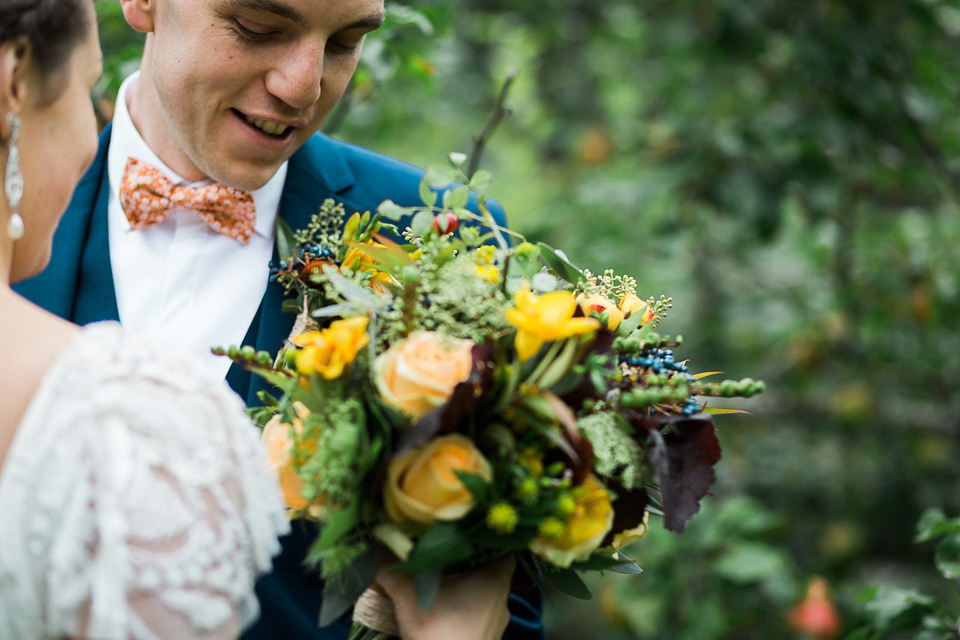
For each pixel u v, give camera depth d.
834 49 2.94
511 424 1.05
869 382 3.25
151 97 1.53
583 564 1.15
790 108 3.18
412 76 2.40
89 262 1.51
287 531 0.94
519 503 1.03
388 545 1.04
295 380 1.06
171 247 1.54
